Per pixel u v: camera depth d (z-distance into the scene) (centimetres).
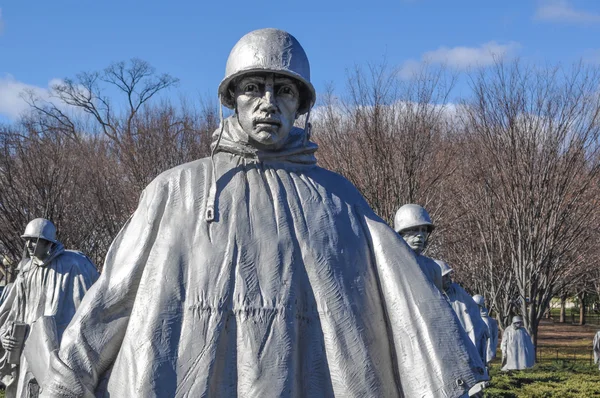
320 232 396
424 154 2703
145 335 371
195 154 3288
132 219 404
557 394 2164
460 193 3164
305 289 387
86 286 1214
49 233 1215
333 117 2830
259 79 403
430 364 379
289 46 402
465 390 376
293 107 408
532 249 3136
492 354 2375
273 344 371
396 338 388
